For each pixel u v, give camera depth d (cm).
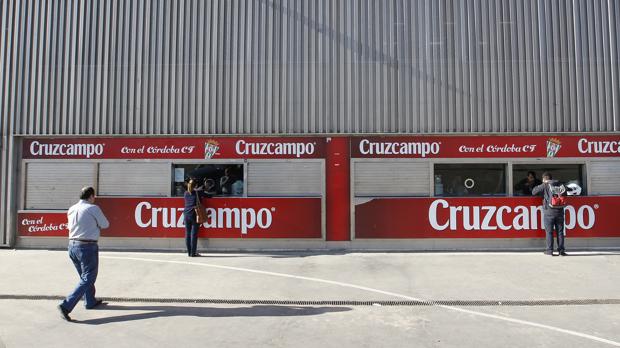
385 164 1141
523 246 1117
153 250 1141
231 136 1155
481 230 1120
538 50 1134
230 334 566
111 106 1167
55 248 1162
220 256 1064
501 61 1134
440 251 1109
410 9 1151
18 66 1186
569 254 1057
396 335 562
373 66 1145
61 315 634
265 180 1152
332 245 1134
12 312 659
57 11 1187
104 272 899
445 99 1134
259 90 1152
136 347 525
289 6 1160
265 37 1160
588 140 1128
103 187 1172
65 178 1177
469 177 1137
